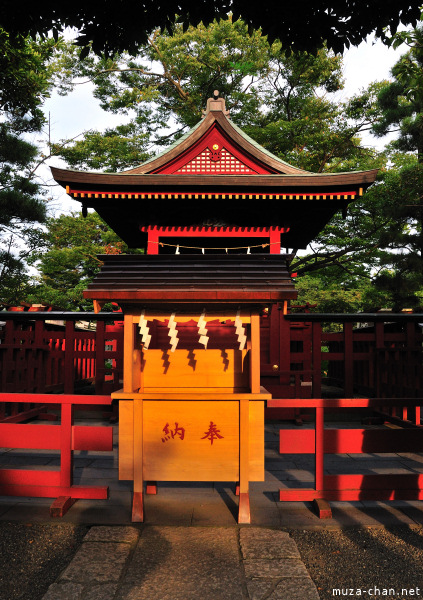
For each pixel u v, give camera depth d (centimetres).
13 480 427
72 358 850
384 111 1845
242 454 386
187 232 1055
